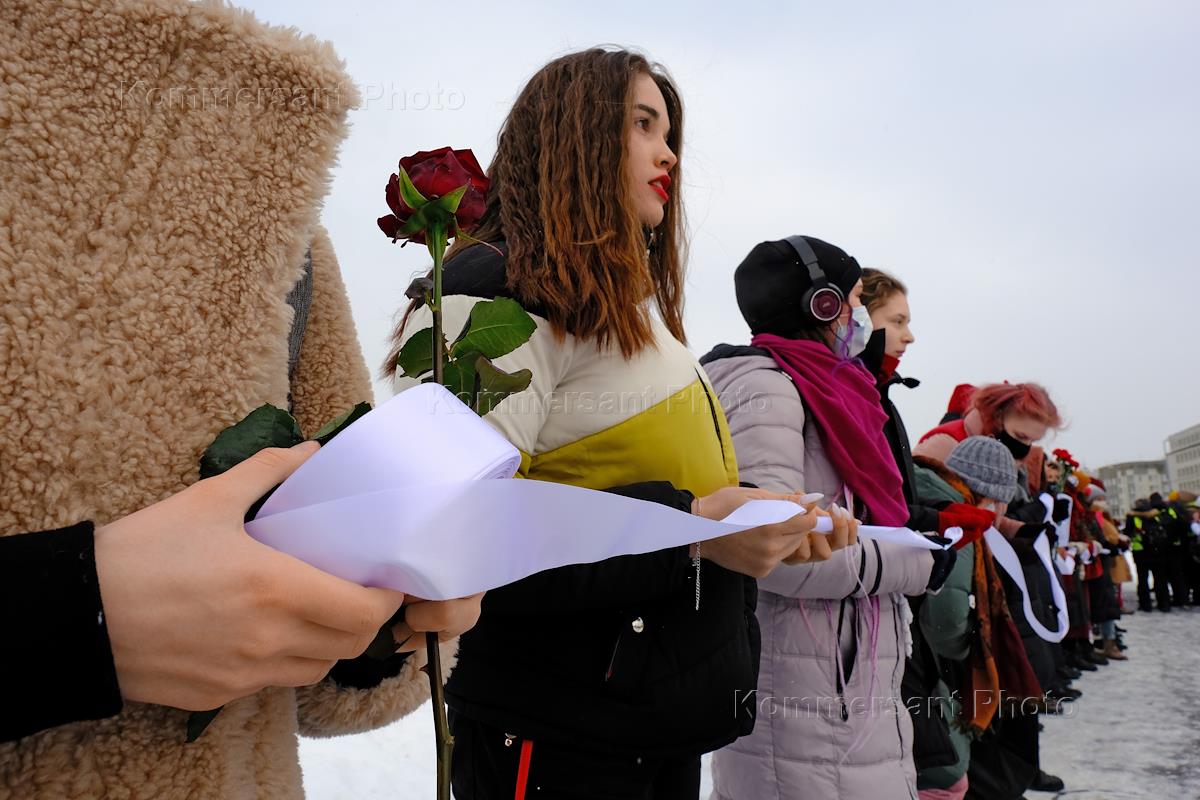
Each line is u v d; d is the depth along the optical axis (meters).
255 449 0.50
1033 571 2.96
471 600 0.54
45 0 0.46
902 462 2.21
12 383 0.44
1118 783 3.88
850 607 1.66
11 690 0.38
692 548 1.07
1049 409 3.63
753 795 1.64
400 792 3.03
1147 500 12.96
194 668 0.41
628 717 1.08
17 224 0.45
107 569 0.40
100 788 0.46
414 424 0.50
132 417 0.48
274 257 0.53
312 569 0.43
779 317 1.99
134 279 0.48
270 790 0.54
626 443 1.15
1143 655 7.93
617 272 1.16
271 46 0.53
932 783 2.32
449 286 1.05
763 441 1.65
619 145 1.23
